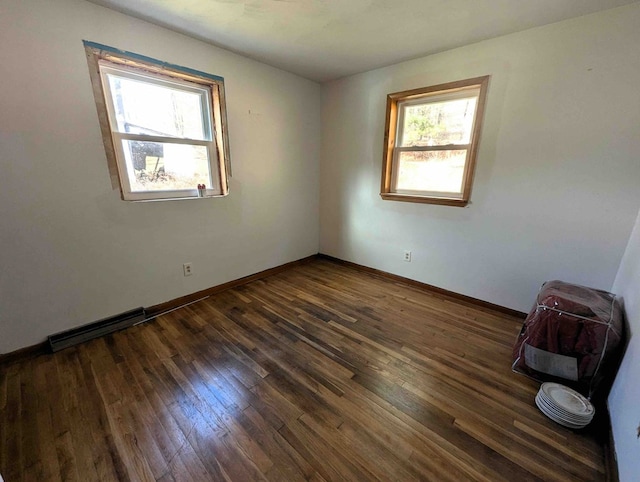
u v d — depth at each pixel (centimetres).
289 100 308
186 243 251
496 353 191
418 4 170
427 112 268
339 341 204
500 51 211
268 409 145
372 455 122
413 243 293
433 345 199
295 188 341
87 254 198
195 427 134
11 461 118
